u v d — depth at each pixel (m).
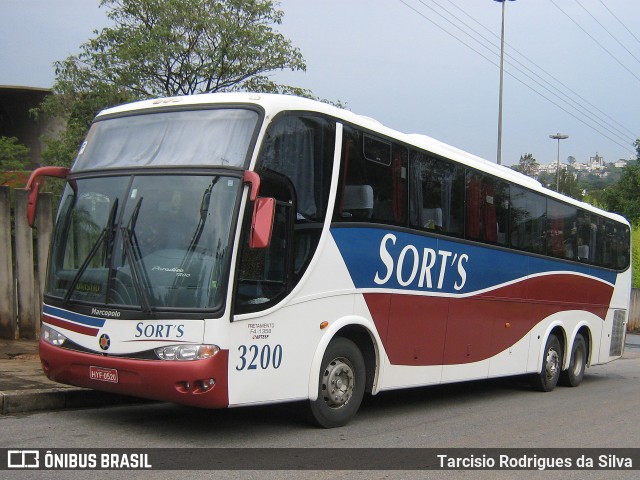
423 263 9.89
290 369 7.60
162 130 7.76
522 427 9.57
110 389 7.16
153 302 6.93
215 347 6.77
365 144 8.84
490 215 11.73
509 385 14.79
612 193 50.03
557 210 14.27
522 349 12.87
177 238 7.08
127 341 6.97
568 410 11.42
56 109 19.09
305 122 7.94
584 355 15.62
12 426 7.63
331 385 8.32
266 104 7.47
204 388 6.75
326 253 8.13
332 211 8.25
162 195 7.30
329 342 8.23
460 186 10.90
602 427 9.85
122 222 7.35
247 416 8.86
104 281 7.25
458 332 10.78
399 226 9.41
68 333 7.43
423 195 9.97
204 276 6.89
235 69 19.92
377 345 8.97
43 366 7.75
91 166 8.00
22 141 29.25
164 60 19.19
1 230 12.61
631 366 21.11
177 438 7.47
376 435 8.34
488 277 11.59
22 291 12.82
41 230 12.91
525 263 12.87
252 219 6.78
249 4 20.09
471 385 14.50
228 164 7.21
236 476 6.20
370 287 8.81
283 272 7.54
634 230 42.69
